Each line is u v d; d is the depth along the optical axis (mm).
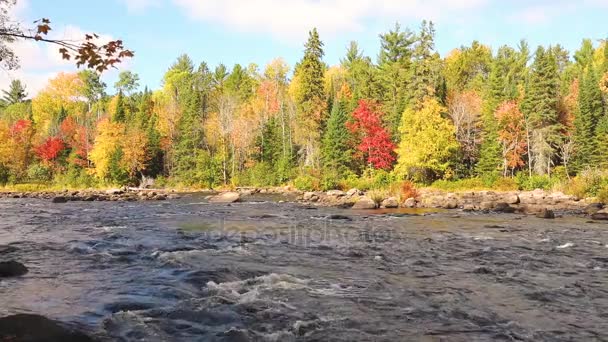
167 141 72125
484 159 52656
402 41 84062
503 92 64062
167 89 105188
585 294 9617
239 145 66625
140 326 7500
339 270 11805
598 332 7438
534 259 13281
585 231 19109
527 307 8719
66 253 14000
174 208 32500
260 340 7004
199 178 63500
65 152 72750
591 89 55562
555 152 54000
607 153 50500
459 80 88125
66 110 97312
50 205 35875
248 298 9164
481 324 7766
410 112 51156
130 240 16578
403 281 10703
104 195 44844
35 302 8742
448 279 10906
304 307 8641
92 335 7004
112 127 66500
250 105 82688
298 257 13469
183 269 11656
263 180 61688
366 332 7355
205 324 7668
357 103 64812
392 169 55344
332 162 57219
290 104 71062
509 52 92000
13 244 15656
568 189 36625
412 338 7113
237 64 100875
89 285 10078
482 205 30141
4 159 64750
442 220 23547
